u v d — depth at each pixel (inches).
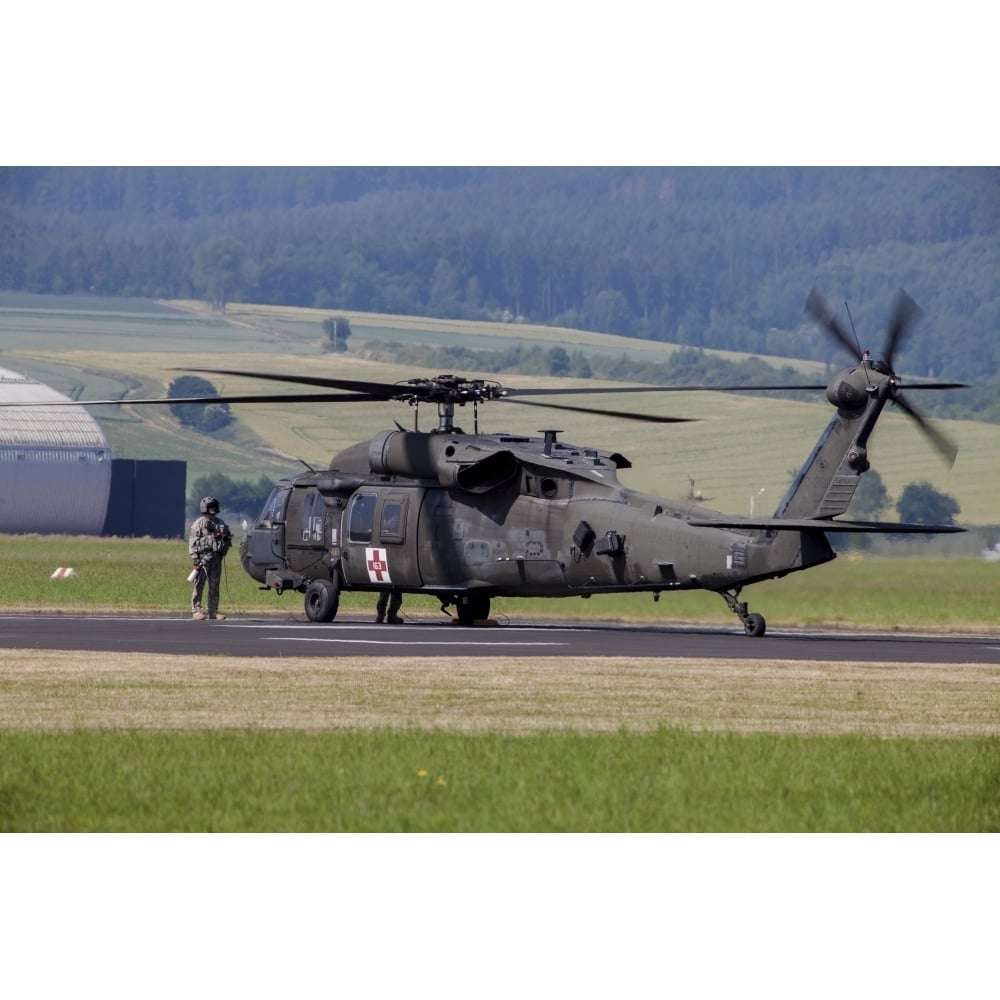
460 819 1775.3
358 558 4512.8
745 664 3218.5
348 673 2945.4
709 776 1959.9
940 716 2477.9
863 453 3816.4
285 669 3002.0
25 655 3240.7
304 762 2007.9
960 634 4709.6
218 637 3799.2
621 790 1888.5
